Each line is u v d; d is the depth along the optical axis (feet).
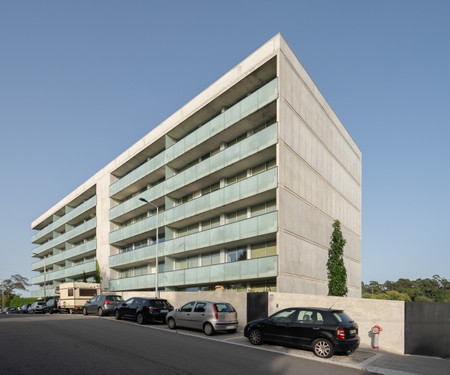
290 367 34.47
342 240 91.25
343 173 115.55
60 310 112.98
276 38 82.99
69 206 197.36
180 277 100.94
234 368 32.65
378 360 40.60
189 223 110.22
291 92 85.25
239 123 89.86
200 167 100.42
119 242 140.67
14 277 352.28
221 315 53.93
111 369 30.48
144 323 68.59
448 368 37.93
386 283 330.54
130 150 138.00
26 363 31.83
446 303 47.44
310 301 57.67
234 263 84.53
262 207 87.40
